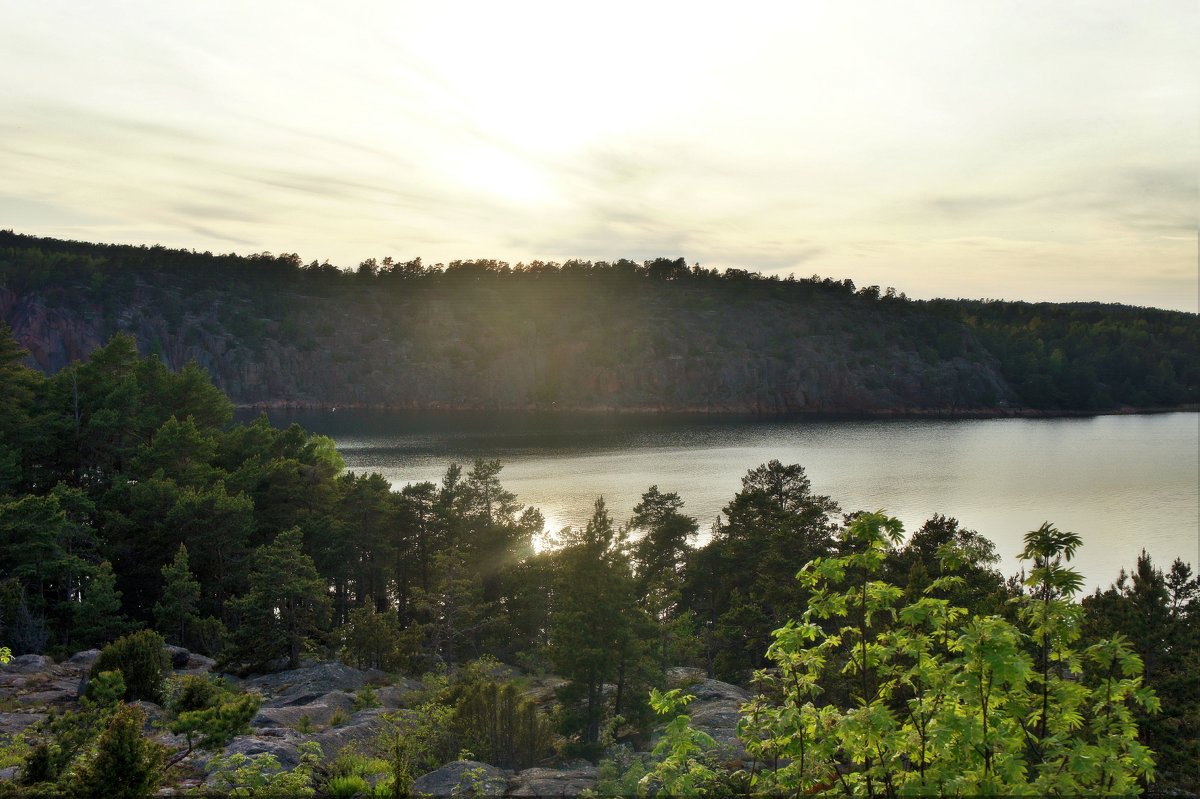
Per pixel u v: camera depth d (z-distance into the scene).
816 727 7.55
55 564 35.88
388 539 54.16
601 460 153.75
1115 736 6.71
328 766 14.56
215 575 45.03
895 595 8.10
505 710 18.80
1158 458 161.00
